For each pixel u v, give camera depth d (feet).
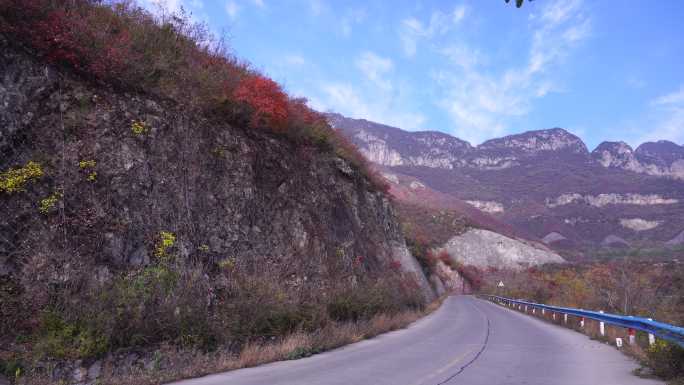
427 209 470.80
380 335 51.11
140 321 27.14
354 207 77.30
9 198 26.66
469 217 465.47
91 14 37.86
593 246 653.71
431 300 147.95
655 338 32.83
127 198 32.83
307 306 42.70
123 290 28.19
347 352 36.94
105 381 23.57
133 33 40.65
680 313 56.03
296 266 48.08
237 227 42.47
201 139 41.86
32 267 26.02
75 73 33.71
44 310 24.90
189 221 37.09
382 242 92.63
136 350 26.50
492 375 25.99
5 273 25.04
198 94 43.70
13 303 24.44
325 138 68.18
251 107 48.91
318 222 57.93
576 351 37.37
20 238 26.27
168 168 37.22
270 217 48.24
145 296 28.78
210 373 27.35
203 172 40.70
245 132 49.49
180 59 44.37
